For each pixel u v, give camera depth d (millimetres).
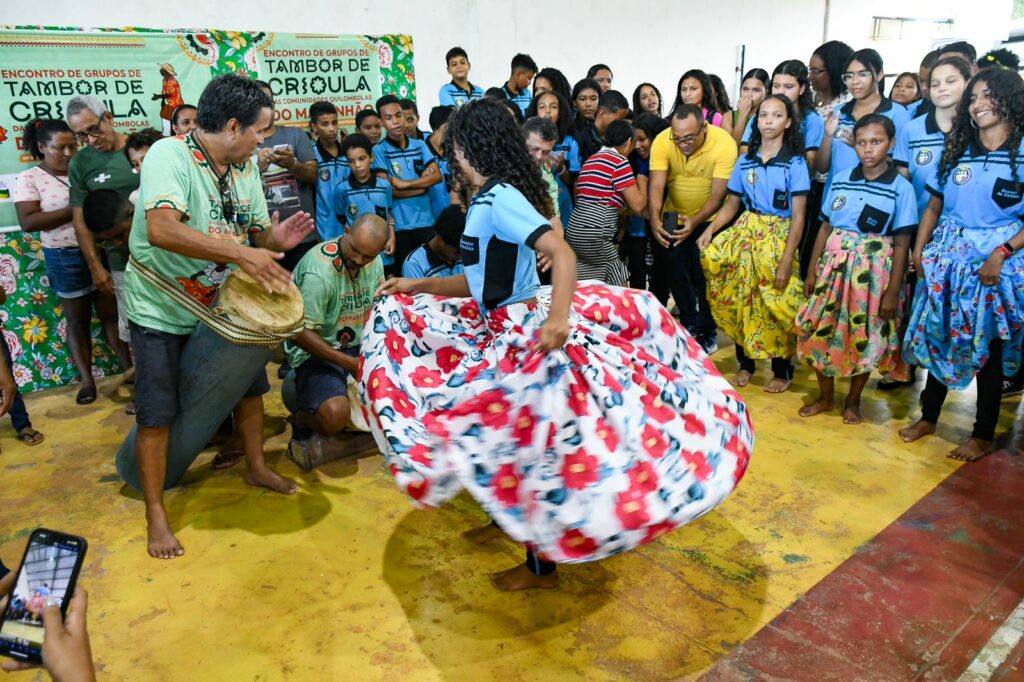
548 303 2281
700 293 4766
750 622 2328
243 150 2609
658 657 2199
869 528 2785
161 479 2799
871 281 3412
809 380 4211
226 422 3598
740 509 2930
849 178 3477
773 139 3736
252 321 2564
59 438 3818
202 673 2207
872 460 3277
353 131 5461
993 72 2908
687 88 5246
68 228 4043
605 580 2549
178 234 2385
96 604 2514
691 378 2393
